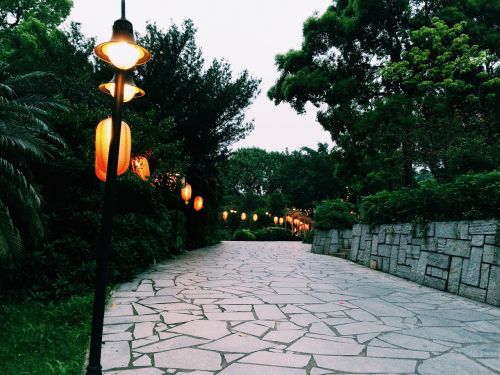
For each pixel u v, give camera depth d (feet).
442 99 43.50
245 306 18.37
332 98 53.67
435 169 38.52
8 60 49.67
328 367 10.81
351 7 52.49
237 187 152.76
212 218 66.18
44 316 16.87
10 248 17.81
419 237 27.63
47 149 26.73
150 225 32.09
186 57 44.68
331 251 48.16
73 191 27.02
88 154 27.71
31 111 20.79
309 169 111.24
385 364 11.12
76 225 25.13
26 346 13.01
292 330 14.46
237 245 66.95
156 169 35.86
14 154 20.07
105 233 9.11
